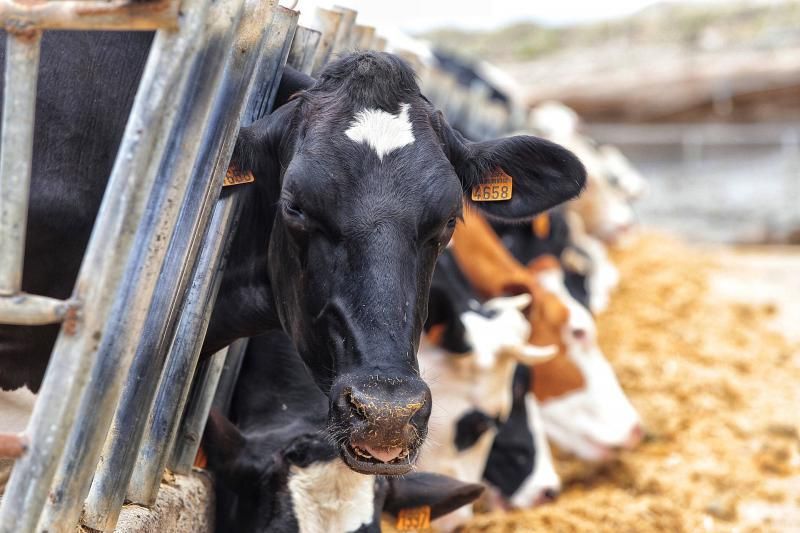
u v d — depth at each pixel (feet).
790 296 36.32
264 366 11.75
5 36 10.03
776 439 21.50
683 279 35.42
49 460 7.56
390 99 9.31
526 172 10.36
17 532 7.61
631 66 75.51
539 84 69.21
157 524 9.96
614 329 29.04
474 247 18.70
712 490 18.81
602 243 34.04
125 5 7.13
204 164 9.37
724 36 85.61
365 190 8.91
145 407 9.52
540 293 19.74
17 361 10.38
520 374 17.88
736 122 61.52
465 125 31.32
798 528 17.28
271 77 10.62
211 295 10.43
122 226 7.43
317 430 10.97
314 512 10.45
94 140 10.37
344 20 12.77
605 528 16.63
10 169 7.36
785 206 57.88
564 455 21.47
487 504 18.45
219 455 10.64
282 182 9.42
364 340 8.54
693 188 60.75
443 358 15.61
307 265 9.11
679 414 22.74
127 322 8.21
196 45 7.41
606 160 36.83
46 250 10.31
